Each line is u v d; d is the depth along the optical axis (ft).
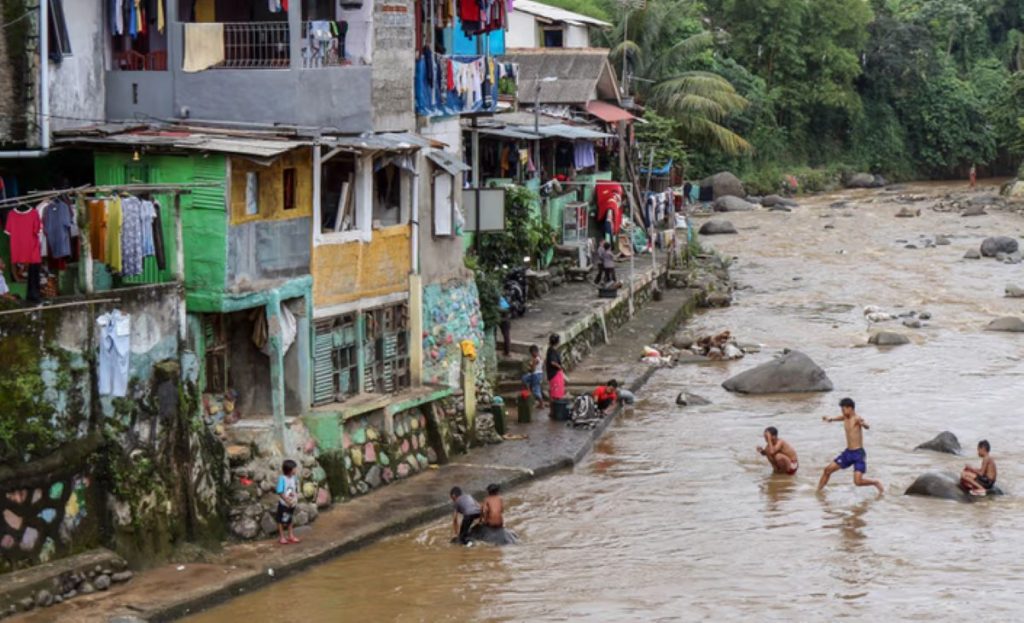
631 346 142.41
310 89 87.97
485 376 111.24
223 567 73.72
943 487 95.25
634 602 74.43
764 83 313.73
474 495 90.17
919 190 321.11
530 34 207.31
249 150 78.13
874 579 78.54
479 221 111.34
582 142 183.32
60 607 66.64
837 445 109.29
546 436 106.73
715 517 90.27
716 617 72.38
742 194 290.76
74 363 70.49
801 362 129.80
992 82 360.07
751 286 189.78
